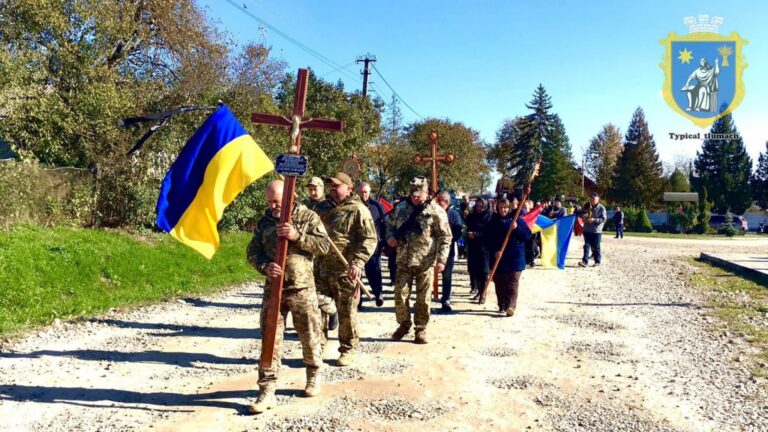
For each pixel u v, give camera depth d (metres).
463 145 45.28
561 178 62.62
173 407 5.02
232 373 6.00
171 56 19.80
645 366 6.29
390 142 44.56
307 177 20.44
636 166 68.38
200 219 5.38
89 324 7.88
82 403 5.08
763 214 74.62
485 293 9.80
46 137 13.66
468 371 6.07
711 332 7.85
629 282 12.66
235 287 11.70
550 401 5.22
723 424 4.71
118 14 16.38
